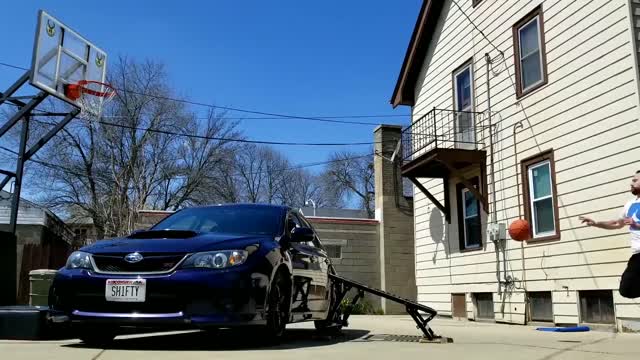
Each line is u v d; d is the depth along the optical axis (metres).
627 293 5.57
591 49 10.34
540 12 11.72
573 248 10.47
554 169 11.03
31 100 11.48
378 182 21.30
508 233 12.30
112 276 5.02
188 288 4.89
